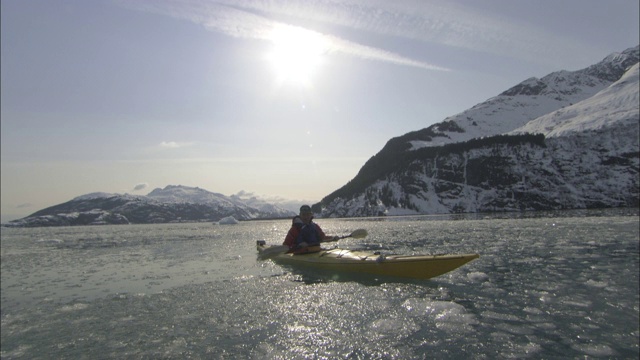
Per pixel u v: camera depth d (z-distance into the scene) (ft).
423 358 16.63
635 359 16.29
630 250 46.06
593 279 30.55
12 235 216.95
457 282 30.76
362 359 16.65
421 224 142.00
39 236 190.39
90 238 141.90
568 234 70.44
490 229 94.12
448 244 59.93
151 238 119.55
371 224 168.86
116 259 59.52
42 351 19.66
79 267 52.37
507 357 16.65
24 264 60.90
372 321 21.39
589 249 48.11
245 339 19.44
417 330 19.90
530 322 20.84
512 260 41.11
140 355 18.21
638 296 25.22
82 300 30.40
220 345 18.85
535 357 16.62
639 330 19.33
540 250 48.62
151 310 25.80
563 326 20.13
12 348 20.33
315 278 33.76
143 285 35.04
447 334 19.26
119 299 29.76
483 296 26.35
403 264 33.35
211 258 53.16
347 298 26.43
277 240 87.30
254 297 27.63
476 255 30.96
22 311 27.86
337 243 68.33
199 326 21.80
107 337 21.01
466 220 163.63
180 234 143.23
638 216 129.08
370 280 32.40
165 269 44.55
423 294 27.14
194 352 18.16
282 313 23.48
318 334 19.69
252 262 45.55
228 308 25.08
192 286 32.81
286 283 32.07
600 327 19.88
